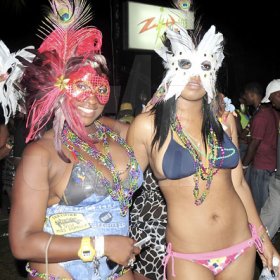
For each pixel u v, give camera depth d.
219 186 2.19
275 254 2.36
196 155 2.13
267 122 4.23
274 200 3.97
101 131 1.90
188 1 2.29
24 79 1.77
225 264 2.20
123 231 1.82
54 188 1.70
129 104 2.74
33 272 1.76
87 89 1.72
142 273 2.52
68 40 1.79
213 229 2.15
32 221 1.60
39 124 1.71
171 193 2.18
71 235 1.71
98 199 1.74
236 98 7.67
